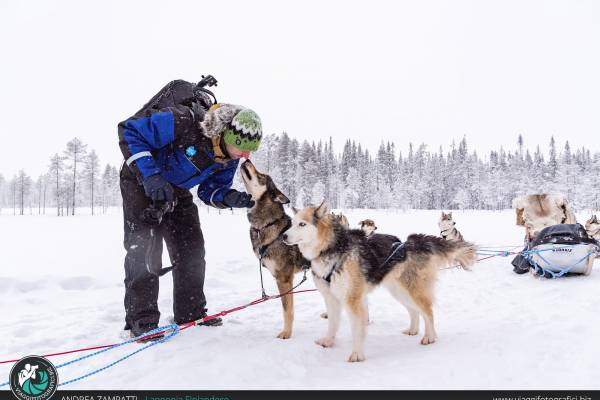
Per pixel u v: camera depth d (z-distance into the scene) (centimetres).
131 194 399
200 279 453
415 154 7700
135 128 372
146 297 403
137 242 402
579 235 667
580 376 273
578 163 6838
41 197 9156
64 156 5378
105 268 802
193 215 451
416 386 273
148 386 285
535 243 704
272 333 436
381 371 311
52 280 664
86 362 343
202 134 396
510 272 779
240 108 399
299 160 5712
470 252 442
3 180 9456
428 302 396
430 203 6956
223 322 479
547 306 477
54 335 424
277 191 441
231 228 1842
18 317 500
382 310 537
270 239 433
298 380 296
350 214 3938
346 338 418
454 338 388
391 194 5406
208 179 463
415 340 402
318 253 377
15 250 1081
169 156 397
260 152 5219
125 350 368
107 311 523
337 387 279
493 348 340
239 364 319
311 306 568
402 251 395
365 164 7188
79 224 2419
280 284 434
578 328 371
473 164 6906
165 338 393
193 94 423
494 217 3391
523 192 6325
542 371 286
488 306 514
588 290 536
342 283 367
